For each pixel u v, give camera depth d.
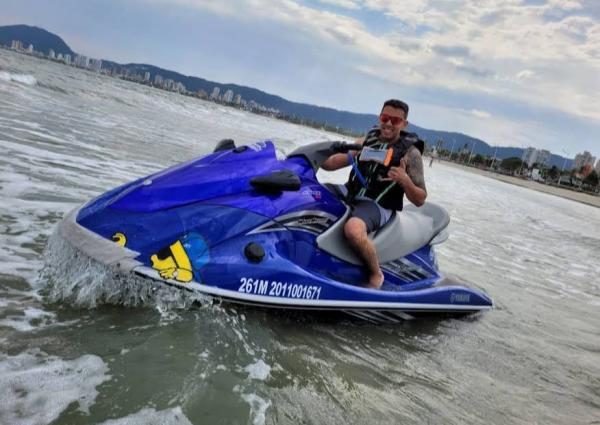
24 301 2.77
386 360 3.31
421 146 4.11
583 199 71.19
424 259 4.65
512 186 58.50
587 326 5.22
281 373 2.71
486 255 8.06
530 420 2.95
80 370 2.26
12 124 8.54
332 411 2.48
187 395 2.25
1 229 3.83
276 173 3.53
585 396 3.46
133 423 1.98
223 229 3.19
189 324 2.92
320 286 3.48
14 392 2.01
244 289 3.14
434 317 4.52
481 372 3.51
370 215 3.93
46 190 5.16
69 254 2.96
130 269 2.82
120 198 3.09
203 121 23.80
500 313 5.05
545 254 9.72
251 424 2.17
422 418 2.67
